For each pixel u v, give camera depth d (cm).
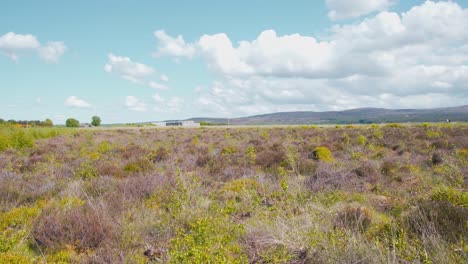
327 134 3102
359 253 383
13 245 441
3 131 2214
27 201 732
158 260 404
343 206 576
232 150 1623
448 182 757
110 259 399
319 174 848
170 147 2031
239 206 614
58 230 482
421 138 2230
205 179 920
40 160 1357
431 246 388
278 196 652
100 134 3822
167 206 588
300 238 427
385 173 960
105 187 766
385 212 609
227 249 385
